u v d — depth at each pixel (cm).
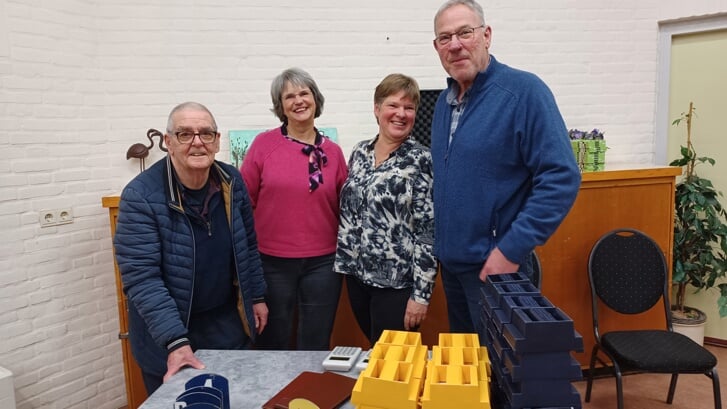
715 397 204
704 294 311
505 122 147
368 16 287
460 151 154
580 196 253
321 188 195
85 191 264
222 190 164
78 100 259
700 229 282
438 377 99
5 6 230
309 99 193
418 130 285
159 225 152
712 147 305
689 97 308
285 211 196
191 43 275
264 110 286
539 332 90
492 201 151
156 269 152
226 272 166
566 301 259
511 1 296
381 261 178
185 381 127
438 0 291
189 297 156
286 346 206
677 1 300
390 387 96
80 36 258
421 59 293
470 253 156
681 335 227
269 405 112
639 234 250
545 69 305
